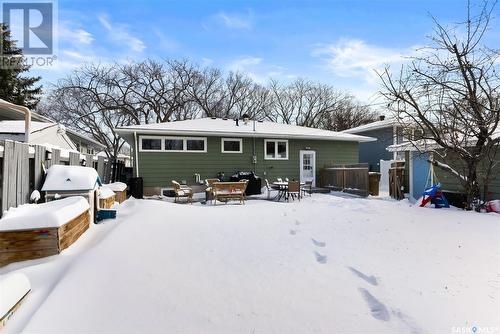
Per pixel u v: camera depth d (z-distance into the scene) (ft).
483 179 26.45
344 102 115.65
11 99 74.74
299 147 52.19
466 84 24.11
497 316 7.66
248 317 7.64
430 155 29.32
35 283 9.14
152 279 9.40
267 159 50.24
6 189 12.50
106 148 94.02
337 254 12.27
